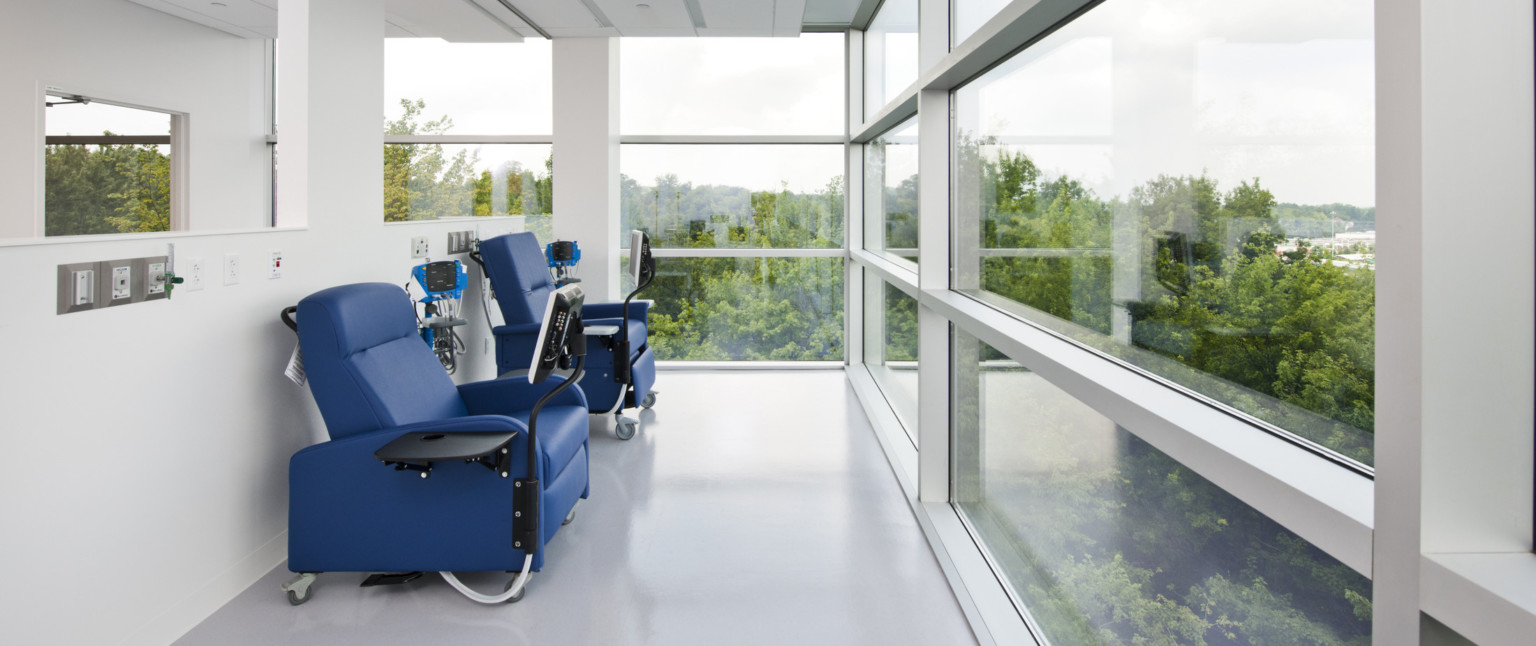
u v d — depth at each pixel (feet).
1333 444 3.59
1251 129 4.21
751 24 18.43
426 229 13.37
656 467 13.35
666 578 9.21
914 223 14.30
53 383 6.41
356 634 7.88
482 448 7.79
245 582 8.77
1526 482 2.60
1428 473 2.58
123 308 7.08
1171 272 5.17
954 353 11.01
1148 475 5.37
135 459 7.23
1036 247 7.80
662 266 22.44
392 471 8.37
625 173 22.11
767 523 10.89
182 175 19.31
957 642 7.85
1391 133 2.67
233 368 8.54
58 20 16.03
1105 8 6.09
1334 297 3.56
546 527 8.70
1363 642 3.35
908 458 13.56
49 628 6.41
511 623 8.15
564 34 19.39
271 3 17.57
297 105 9.98
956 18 10.73
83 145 17.07
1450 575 2.48
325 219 10.36
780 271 22.40
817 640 7.89
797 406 17.83
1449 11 2.54
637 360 15.78
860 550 10.02
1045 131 7.46
